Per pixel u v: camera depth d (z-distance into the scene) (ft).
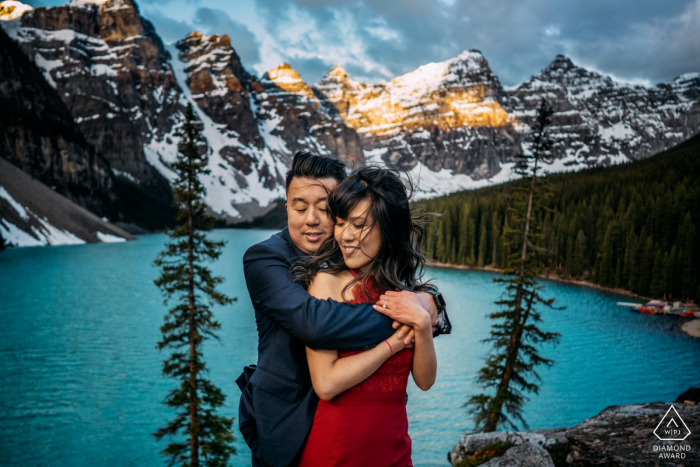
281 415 5.44
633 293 203.21
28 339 107.76
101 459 55.93
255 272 5.76
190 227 43.57
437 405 80.84
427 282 6.40
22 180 375.25
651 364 109.60
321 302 5.19
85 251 301.43
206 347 106.83
